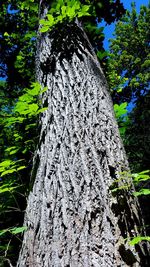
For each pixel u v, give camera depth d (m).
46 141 2.01
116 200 1.58
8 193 3.75
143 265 1.40
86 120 1.98
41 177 1.83
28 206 1.79
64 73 2.34
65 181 1.69
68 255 1.38
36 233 1.58
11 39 6.04
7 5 5.96
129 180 1.77
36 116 2.64
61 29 2.63
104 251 1.38
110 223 1.48
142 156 9.55
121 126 3.23
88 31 3.61
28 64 5.70
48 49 2.63
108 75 5.11
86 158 1.76
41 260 1.44
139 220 1.62
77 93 2.17
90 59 2.52
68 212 1.54
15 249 3.26
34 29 4.17
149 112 10.25
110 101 2.32
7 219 4.11
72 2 2.59
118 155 1.84
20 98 2.25
